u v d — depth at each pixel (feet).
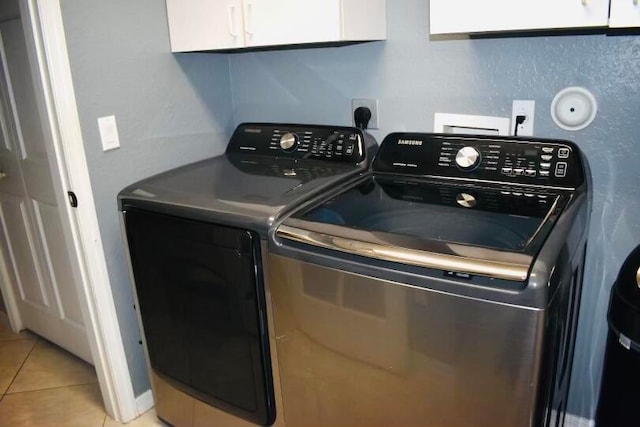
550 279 3.00
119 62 5.44
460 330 3.30
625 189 4.63
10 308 8.26
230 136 7.04
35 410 6.55
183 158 6.39
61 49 4.87
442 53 5.18
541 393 3.28
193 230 4.48
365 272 3.55
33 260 7.45
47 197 6.59
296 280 3.98
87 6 5.05
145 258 5.05
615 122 4.51
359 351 3.83
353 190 4.79
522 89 4.85
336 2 4.60
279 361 4.45
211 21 5.45
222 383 4.99
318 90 6.18
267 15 5.03
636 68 4.32
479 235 3.58
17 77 6.18
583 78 4.54
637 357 3.71
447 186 4.75
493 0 3.73
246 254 4.18
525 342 3.10
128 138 5.68
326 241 3.71
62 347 7.78
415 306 3.42
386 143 5.22
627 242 4.75
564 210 3.90
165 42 5.90
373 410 3.96
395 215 4.09
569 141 4.41
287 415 4.66
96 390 6.91
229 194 4.58
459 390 3.46
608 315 4.08
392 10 5.34
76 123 5.11
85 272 5.63
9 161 7.05
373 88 5.74
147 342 5.60
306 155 5.67
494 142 4.69
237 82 6.83
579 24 3.48
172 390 5.62
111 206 5.63
